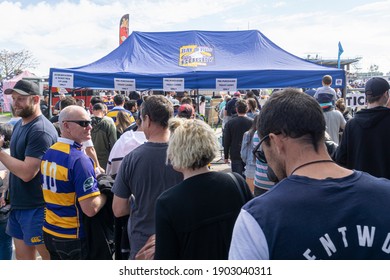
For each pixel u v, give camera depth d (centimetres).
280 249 89
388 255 87
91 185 239
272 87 634
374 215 90
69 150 244
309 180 97
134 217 224
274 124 104
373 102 295
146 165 218
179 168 170
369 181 98
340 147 312
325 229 88
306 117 100
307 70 632
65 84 621
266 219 92
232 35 787
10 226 292
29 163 264
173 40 776
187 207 155
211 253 155
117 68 677
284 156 105
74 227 245
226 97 1109
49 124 284
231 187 166
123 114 570
